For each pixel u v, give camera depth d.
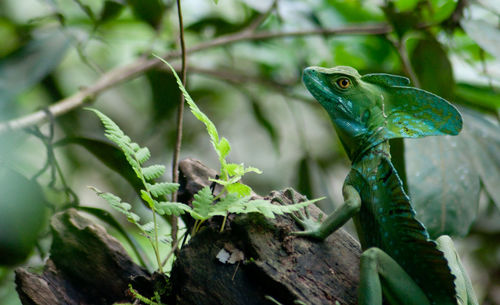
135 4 6.80
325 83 3.98
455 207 5.04
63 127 8.88
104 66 10.05
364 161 3.92
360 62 9.04
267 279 3.43
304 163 7.73
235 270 3.49
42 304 3.89
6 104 6.26
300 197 4.11
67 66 9.90
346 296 3.52
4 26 8.48
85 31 7.73
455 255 4.08
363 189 3.86
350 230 7.43
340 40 8.62
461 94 7.51
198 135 10.12
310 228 3.77
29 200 4.78
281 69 8.73
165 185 3.54
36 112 5.90
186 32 8.37
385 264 3.38
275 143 8.87
